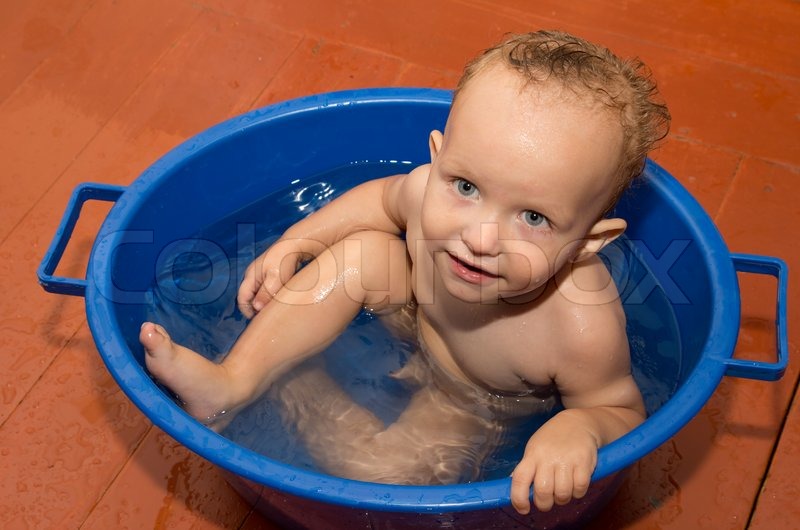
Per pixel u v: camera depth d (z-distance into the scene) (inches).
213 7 85.0
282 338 56.0
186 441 45.1
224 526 57.6
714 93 79.0
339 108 64.1
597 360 52.1
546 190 44.3
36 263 69.2
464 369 57.0
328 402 56.5
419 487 43.8
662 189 57.8
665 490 58.9
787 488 58.8
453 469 54.6
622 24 83.8
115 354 48.4
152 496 58.6
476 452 55.3
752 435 61.1
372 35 83.1
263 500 53.1
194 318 61.1
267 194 66.5
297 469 44.2
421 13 84.5
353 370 57.8
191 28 83.6
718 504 58.2
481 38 82.8
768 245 70.1
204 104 78.7
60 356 64.6
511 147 44.1
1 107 78.0
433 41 82.7
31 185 73.4
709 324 50.9
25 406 62.2
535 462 45.1
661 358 58.7
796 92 79.3
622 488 58.9
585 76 46.1
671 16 84.4
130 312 57.5
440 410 56.9
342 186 67.9
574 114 44.9
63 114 77.8
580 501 50.0
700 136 76.2
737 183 73.5
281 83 80.0
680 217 57.0
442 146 48.4
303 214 67.1
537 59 46.4
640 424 48.6
